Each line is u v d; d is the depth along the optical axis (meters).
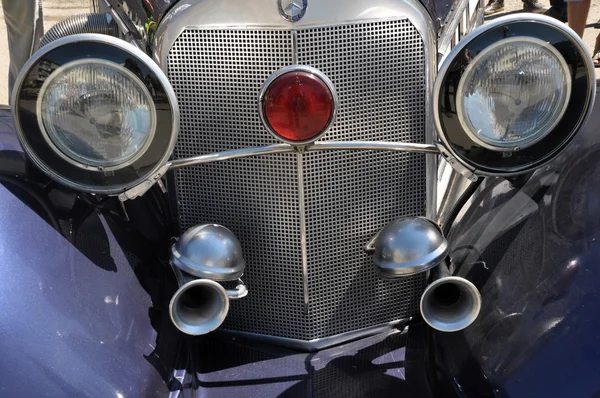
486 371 1.56
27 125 1.59
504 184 2.03
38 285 1.55
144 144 1.60
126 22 2.09
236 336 2.00
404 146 1.66
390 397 1.73
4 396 1.35
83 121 1.57
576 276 1.57
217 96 1.75
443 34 2.06
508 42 1.54
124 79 1.53
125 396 1.48
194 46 1.71
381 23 1.69
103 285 1.68
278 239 1.87
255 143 1.77
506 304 1.66
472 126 1.62
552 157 1.68
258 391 1.78
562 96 1.61
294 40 1.66
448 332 1.76
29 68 1.53
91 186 1.65
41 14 3.17
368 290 1.96
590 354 1.42
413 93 1.77
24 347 1.42
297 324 1.94
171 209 1.94
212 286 1.58
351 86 1.72
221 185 1.85
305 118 1.50
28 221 1.68
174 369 1.72
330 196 1.82
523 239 1.79
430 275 1.82
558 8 6.04
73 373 1.44
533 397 1.43
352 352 1.92
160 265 1.93
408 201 1.90
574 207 1.74
